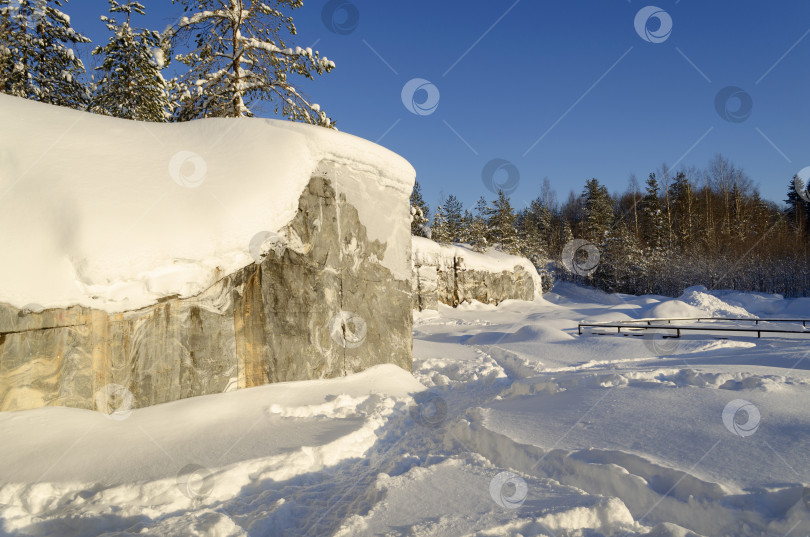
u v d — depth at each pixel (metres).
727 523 3.43
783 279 43.88
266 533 3.68
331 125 19.17
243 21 17.02
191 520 3.68
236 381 6.79
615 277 53.28
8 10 18.12
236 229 6.82
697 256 50.38
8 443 4.56
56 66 19.72
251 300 7.11
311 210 8.18
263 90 17.98
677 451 4.52
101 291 5.56
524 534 3.38
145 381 5.89
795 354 9.95
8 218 5.39
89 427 5.08
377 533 3.51
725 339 15.11
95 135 6.85
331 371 8.07
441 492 4.21
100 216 5.73
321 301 8.11
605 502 3.67
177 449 4.94
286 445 5.21
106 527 3.65
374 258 9.35
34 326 5.19
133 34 21.05
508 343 16.75
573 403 6.59
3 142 5.93
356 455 5.45
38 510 3.88
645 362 11.60
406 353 9.84
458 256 34.28
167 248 6.06
